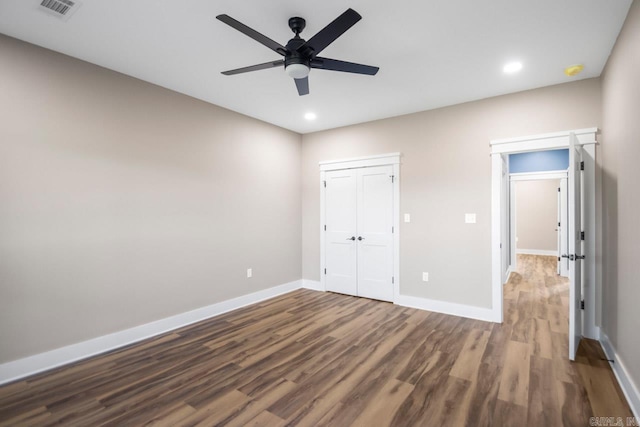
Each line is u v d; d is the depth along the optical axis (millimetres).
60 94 2594
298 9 2041
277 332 3270
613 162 2551
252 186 4301
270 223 4582
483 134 3602
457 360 2633
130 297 3020
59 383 2309
